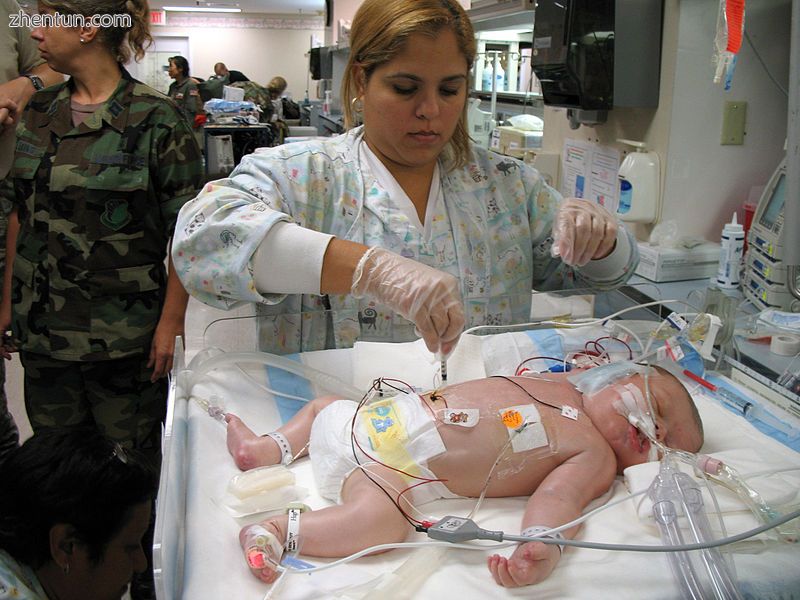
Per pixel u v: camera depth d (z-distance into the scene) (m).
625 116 2.21
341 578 0.78
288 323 1.31
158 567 0.67
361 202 1.37
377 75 1.24
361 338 1.36
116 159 1.63
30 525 0.98
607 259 1.42
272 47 14.27
